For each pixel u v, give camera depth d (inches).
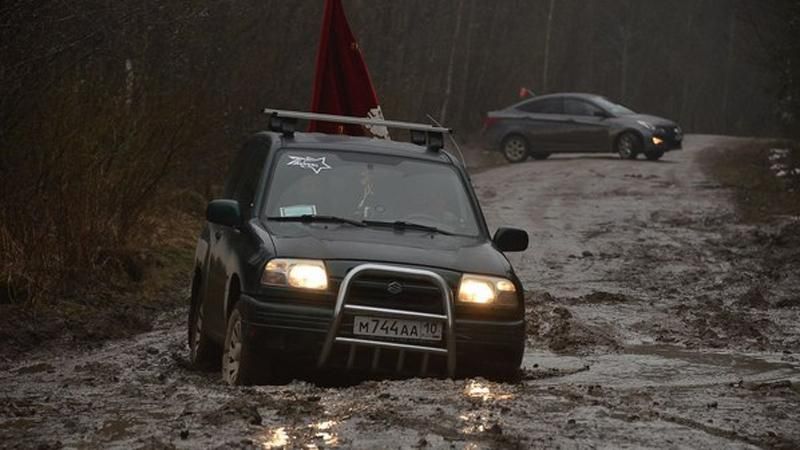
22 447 629.9
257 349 837.8
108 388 843.4
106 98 1461.6
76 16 1375.5
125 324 1227.2
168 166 1568.7
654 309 1317.7
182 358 1069.1
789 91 3567.9
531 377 915.4
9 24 1269.7
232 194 1032.8
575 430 647.1
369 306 838.5
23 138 1331.2
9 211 1289.4
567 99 3865.7
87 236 1349.7
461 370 863.7
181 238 1652.3
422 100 5329.7
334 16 1285.7
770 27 3668.8
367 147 983.0
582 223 2187.5
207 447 608.7
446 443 613.0
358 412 681.0
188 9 1755.7
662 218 2281.0
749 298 1384.1
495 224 2159.2
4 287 1232.2
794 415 709.9
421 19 5098.4
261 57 2222.0
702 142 4933.6
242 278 865.5
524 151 3895.2
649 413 698.8
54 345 1128.2
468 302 853.2
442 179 964.6
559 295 1422.2
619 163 3627.0
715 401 757.3
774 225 2171.5
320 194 933.8
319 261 847.1
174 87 1706.4
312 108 1293.1
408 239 894.4
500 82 6471.5
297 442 616.1
